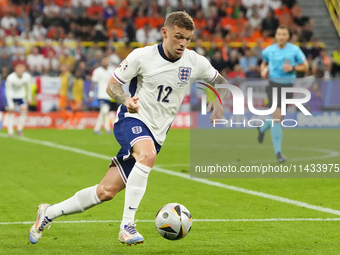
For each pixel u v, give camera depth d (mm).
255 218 5418
